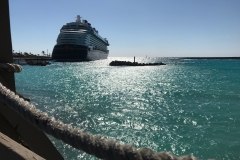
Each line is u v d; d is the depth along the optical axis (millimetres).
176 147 9727
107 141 1216
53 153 2623
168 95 23891
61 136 1448
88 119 13727
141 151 1065
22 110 1802
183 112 15844
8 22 2674
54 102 18953
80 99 20859
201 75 51562
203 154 9078
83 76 49219
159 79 43125
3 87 2123
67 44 93188
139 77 47406
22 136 2367
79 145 1320
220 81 38156
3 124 2268
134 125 12625
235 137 10711
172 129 11992
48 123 1585
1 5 2602
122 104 18719
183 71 66000
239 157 8734
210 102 19594
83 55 94625
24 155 1352
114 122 13188
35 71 62656
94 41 106375
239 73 55969
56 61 100938
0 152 1396
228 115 14867
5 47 2666
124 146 1129
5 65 2555
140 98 21969
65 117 14164
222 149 9438
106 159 1192
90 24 103688
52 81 38156
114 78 45156
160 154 1022
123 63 98750
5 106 2350
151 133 11359
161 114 15258
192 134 11180
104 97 22391
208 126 12508
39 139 2527
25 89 27234
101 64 103750
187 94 24328
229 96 22453
